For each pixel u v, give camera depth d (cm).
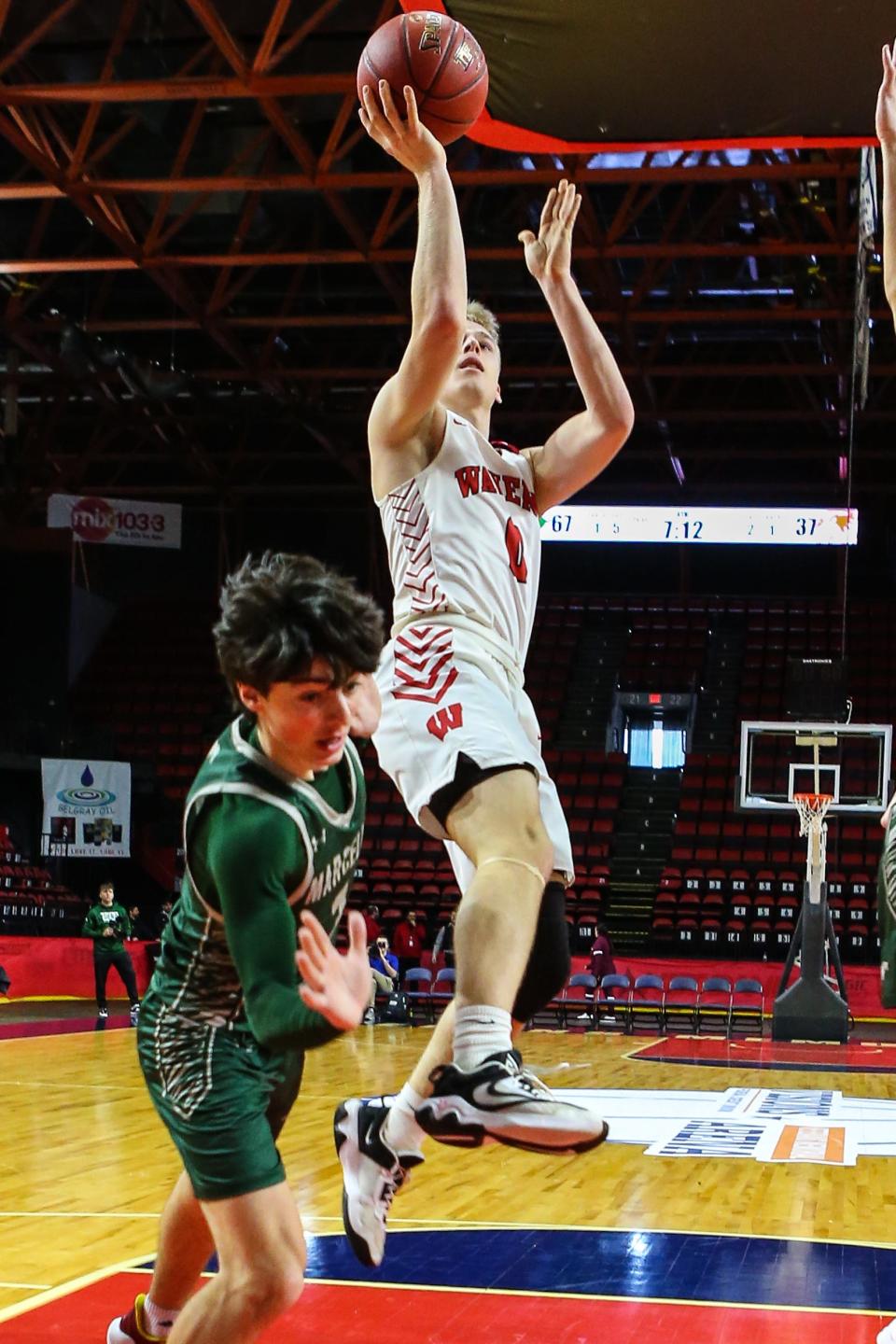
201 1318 209
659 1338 336
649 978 1631
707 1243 455
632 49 658
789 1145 708
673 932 2042
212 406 2217
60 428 2648
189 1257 255
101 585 2578
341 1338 333
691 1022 1759
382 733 259
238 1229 212
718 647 2705
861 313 1255
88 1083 945
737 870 2141
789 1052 1373
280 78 1265
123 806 1914
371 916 1808
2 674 2330
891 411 2181
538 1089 209
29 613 2366
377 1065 1130
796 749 2061
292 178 1462
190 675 2525
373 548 2711
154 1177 578
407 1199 536
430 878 2144
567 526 2384
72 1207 509
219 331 1906
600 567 2892
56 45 1426
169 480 2772
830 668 1562
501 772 243
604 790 2381
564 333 295
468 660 257
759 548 2842
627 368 2127
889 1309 369
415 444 273
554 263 293
